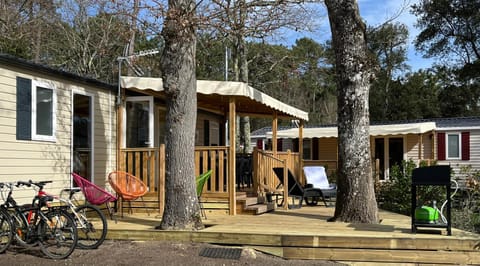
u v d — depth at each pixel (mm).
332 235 6199
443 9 25266
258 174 10047
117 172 8227
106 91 9438
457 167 16875
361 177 7520
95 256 6219
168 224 6898
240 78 16906
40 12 19844
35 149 7734
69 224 6395
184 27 6719
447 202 6258
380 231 6559
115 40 20047
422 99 32906
